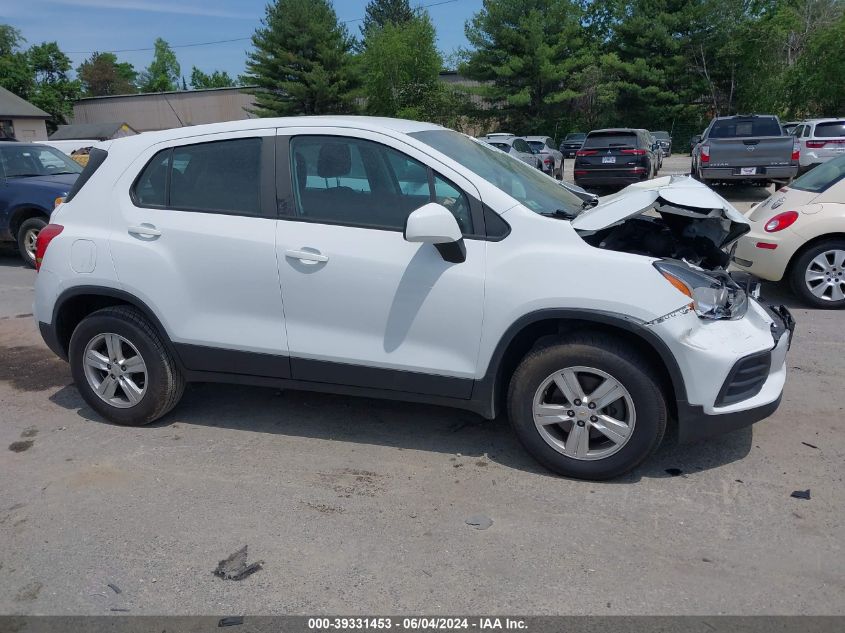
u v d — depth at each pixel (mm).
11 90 56344
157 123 58625
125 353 4398
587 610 2756
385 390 3912
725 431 3549
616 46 45344
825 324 6387
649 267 3410
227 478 3842
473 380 3725
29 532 3375
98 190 4348
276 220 3934
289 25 44906
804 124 19562
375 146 3832
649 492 3588
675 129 43875
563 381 3600
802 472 3754
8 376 5586
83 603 2873
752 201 14648
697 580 2912
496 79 45562
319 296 3852
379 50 47344
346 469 3910
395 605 2814
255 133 4043
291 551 3176
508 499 3559
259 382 4168
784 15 39812
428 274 3660
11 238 10023
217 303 4078
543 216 3607
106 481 3838
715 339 3459
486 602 2816
